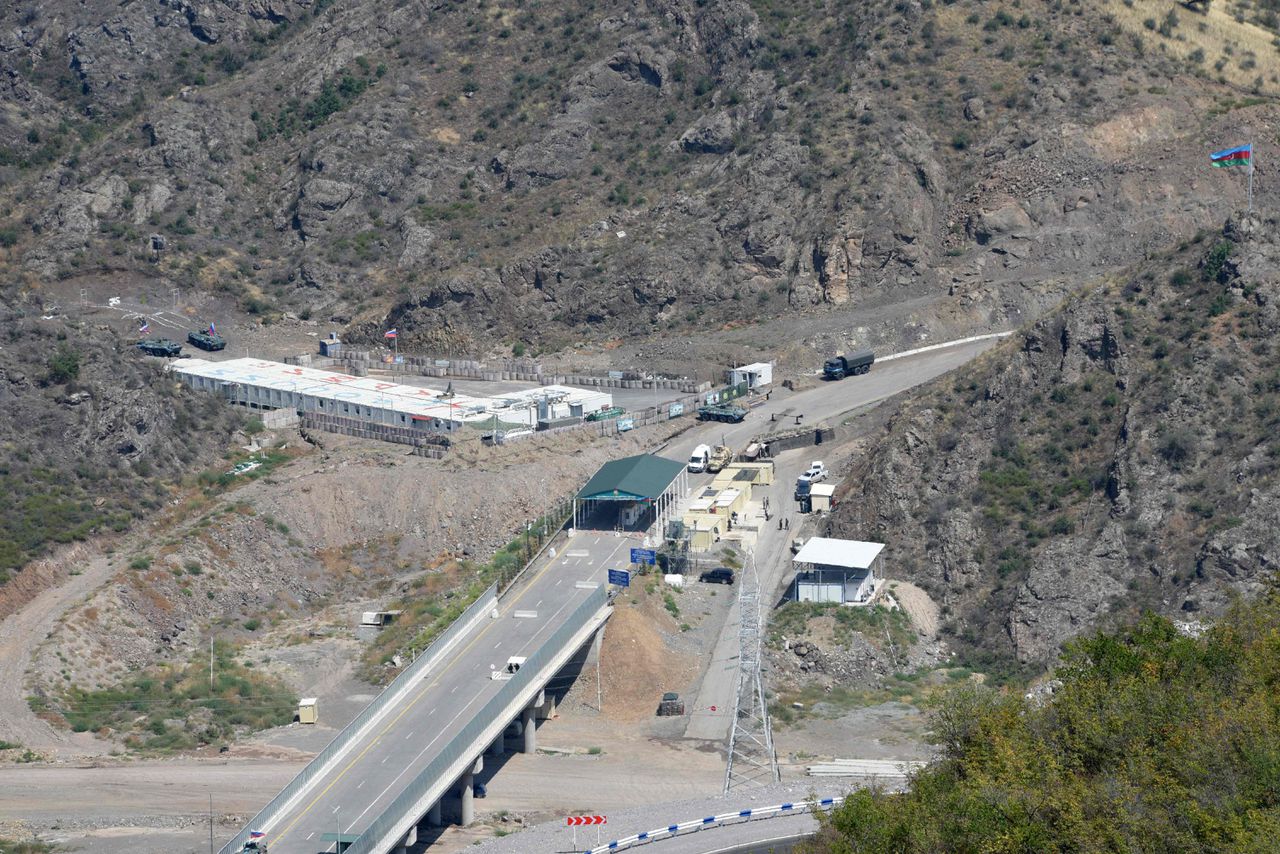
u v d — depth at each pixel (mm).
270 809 155000
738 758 182875
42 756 183750
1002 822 119875
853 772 177250
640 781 178375
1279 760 114562
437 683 185125
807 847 141875
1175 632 149625
